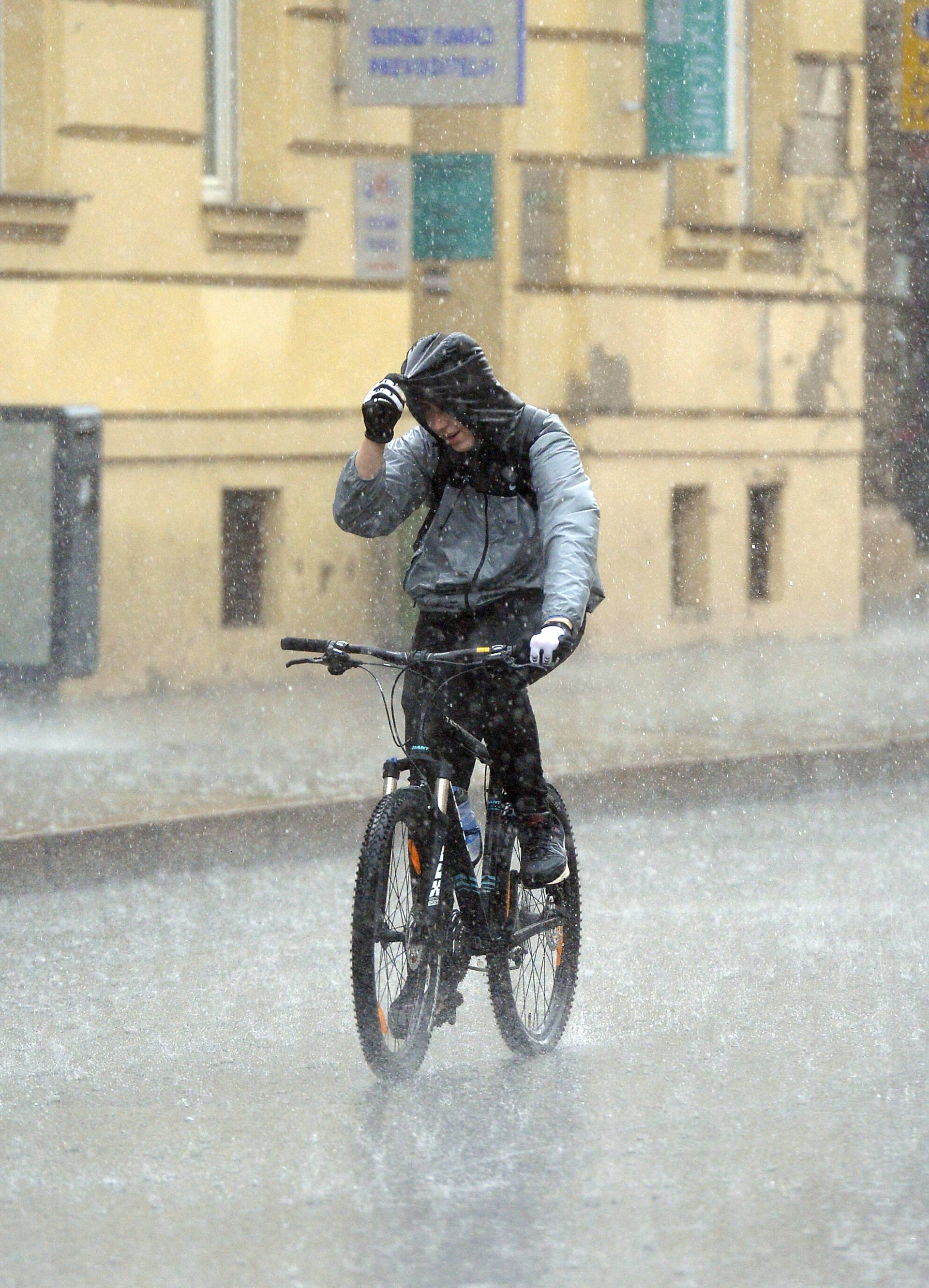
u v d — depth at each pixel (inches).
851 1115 686.5
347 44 2026.3
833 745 1562.5
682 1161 637.3
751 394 2513.5
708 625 2481.5
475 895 739.4
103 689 1978.3
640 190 2394.2
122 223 1998.0
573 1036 803.4
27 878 1141.1
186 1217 589.0
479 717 727.7
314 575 2148.1
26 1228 581.9
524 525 726.5
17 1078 746.8
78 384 1978.3
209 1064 765.3
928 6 2726.4
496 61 1975.9
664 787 1441.9
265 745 1615.4
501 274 2314.2
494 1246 563.5
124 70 1984.5
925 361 2967.5
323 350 2138.3
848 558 2637.8
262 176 2096.5
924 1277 540.7
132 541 2007.9
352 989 709.3
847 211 2608.3
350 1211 593.6
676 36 2337.6
